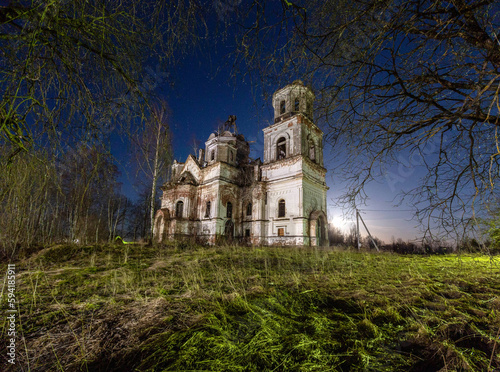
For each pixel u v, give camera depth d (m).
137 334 2.71
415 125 2.89
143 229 30.16
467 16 2.25
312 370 1.88
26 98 1.93
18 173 2.27
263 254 10.56
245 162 28.67
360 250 15.53
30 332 2.88
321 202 22.38
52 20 2.16
